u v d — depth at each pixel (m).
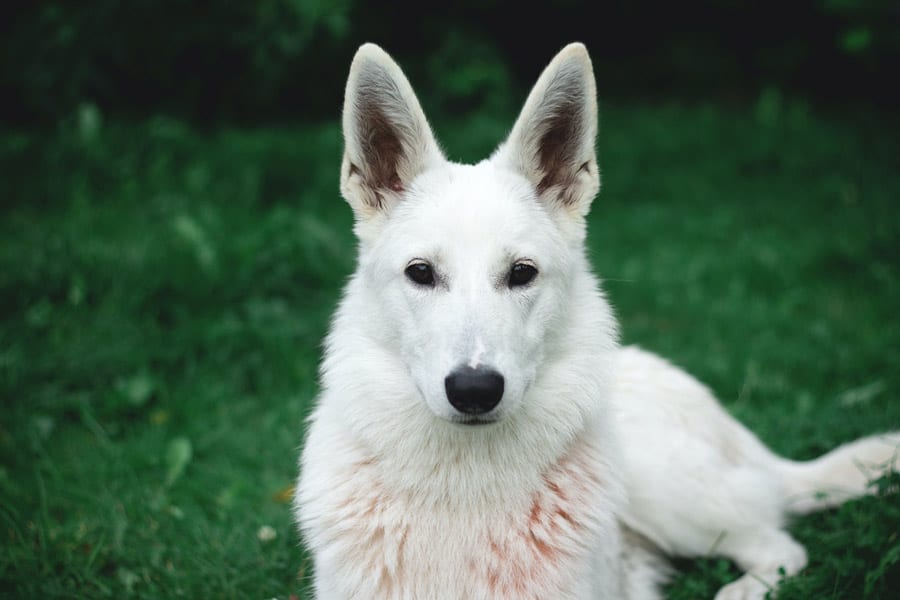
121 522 4.06
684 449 3.82
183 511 4.29
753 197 9.56
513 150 3.22
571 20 13.84
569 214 3.31
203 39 10.61
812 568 3.77
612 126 11.91
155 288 6.09
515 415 2.97
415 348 2.92
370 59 3.14
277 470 4.76
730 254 7.93
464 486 2.96
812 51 13.11
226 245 6.71
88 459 4.70
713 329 6.54
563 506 3.01
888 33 10.05
